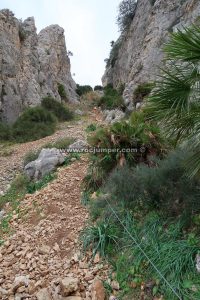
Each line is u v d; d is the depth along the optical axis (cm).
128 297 303
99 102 2123
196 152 326
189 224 359
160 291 291
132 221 400
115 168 519
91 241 396
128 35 2244
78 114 1883
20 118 1398
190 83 326
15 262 407
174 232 349
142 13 2033
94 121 1630
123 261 346
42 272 367
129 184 431
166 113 328
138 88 1370
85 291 323
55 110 1664
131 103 1503
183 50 311
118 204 437
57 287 330
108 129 578
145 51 1662
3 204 646
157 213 397
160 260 318
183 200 385
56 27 2795
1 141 1223
